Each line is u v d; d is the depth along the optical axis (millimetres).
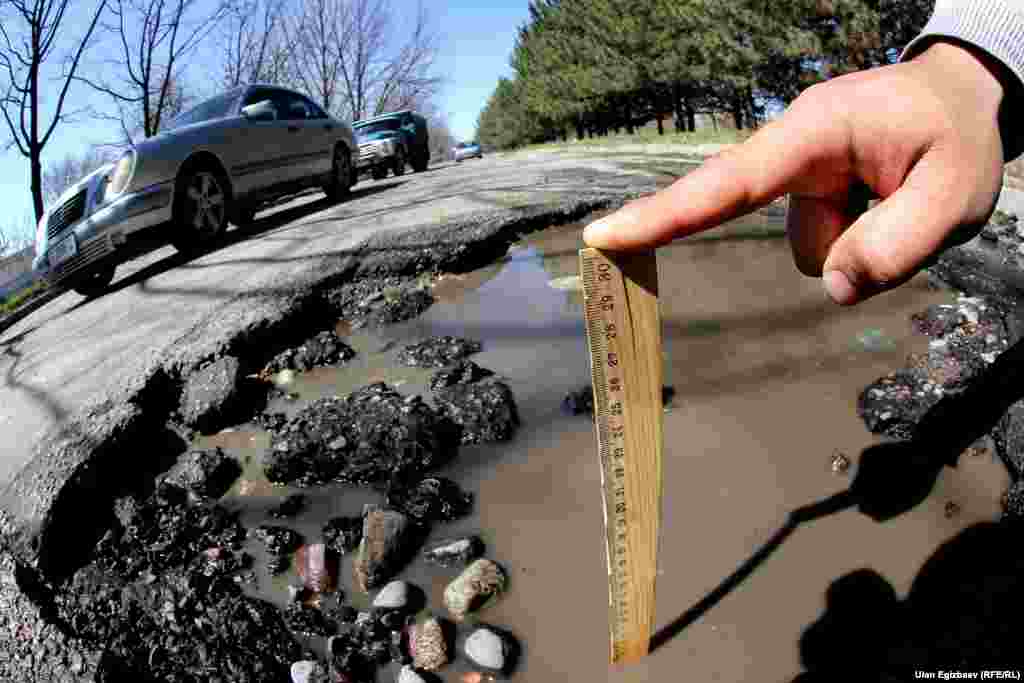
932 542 1747
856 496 1946
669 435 2352
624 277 979
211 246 6117
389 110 35219
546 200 5496
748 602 1646
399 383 2941
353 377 3074
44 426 2717
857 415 2297
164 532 2123
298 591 1838
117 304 4844
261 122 6965
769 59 11430
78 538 2150
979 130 582
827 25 10320
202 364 3086
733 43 11891
